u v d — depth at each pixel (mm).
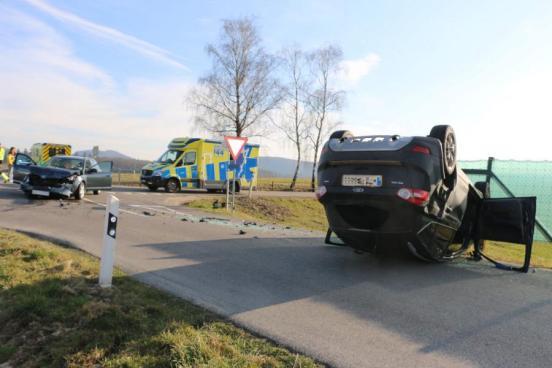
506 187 15195
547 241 15094
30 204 14719
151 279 6219
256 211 23438
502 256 9438
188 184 26141
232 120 38281
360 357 3924
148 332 4277
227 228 11719
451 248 7836
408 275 6781
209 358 3768
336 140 7059
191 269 6895
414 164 6203
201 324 4566
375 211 6586
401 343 4234
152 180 25250
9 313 4727
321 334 4414
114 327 4379
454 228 7406
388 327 4633
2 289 5336
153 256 7758
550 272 7262
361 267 7293
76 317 4574
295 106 41344
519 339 4355
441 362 3852
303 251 8609
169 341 3994
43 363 3963
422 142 6309
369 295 5727
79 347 4090
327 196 6863
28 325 4535
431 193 6305
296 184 46844
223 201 22688
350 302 5434
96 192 19828
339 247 9125
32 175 15992
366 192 6453
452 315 5012
